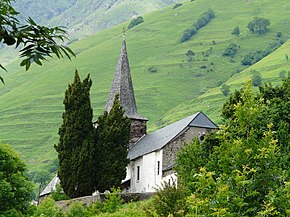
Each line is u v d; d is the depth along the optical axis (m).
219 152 23.33
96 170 73.94
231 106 49.94
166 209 37.09
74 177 72.75
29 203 54.62
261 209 21.34
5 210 52.16
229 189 21.64
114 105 76.19
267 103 51.12
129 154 84.94
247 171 21.88
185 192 37.84
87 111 74.75
